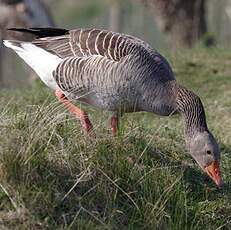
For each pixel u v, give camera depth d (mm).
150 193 11961
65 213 11234
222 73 21094
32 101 17359
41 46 13859
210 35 25875
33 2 23875
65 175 11734
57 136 12219
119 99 13062
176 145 14039
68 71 13305
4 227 10727
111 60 12922
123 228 11445
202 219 12258
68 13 47219
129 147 12852
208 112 17906
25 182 11258
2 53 34406
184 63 21781
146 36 35156
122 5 37844
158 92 13078
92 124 13734
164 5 27703
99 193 11711
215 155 12484
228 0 32438
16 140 11695
